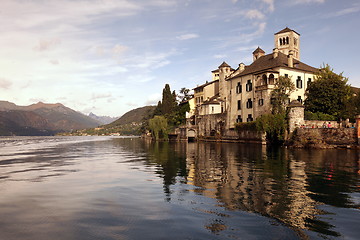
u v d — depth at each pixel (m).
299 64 63.66
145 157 31.55
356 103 48.22
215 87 91.25
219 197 11.86
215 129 72.44
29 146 65.56
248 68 66.19
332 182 14.91
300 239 7.54
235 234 7.89
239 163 23.58
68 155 36.50
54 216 9.73
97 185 14.98
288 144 45.69
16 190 13.91
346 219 9.04
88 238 7.80
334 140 38.88
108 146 61.38
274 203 10.87
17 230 8.47
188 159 27.95
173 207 10.52
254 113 58.78
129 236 7.89
